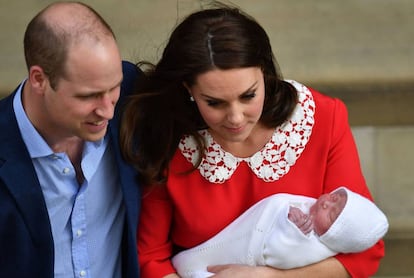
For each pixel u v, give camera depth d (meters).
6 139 9.01
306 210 9.93
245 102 8.99
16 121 9.01
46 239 9.13
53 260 9.23
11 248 9.11
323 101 10.08
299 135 9.92
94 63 8.39
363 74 14.91
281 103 9.77
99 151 9.39
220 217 10.02
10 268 9.19
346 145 10.10
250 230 9.93
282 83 9.81
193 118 9.78
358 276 10.04
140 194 9.76
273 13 16.41
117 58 8.58
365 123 14.96
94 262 9.67
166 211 10.13
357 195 9.85
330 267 9.95
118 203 9.73
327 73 15.01
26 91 9.03
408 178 14.79
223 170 9.91
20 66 15.38
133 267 9.80
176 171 9.91
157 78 9.52
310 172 10.00
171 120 9.70
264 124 9.80
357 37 15.81
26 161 9.02
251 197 10.02
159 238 10.23
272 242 9.80
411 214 14.35
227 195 10.00
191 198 9.96
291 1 16.67
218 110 9.03
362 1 16.66
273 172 9.95
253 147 9.91
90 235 9.59
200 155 9.81
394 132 14.96
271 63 9.50
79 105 8.57
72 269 9.63
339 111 10.09
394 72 14.92
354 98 14.84
